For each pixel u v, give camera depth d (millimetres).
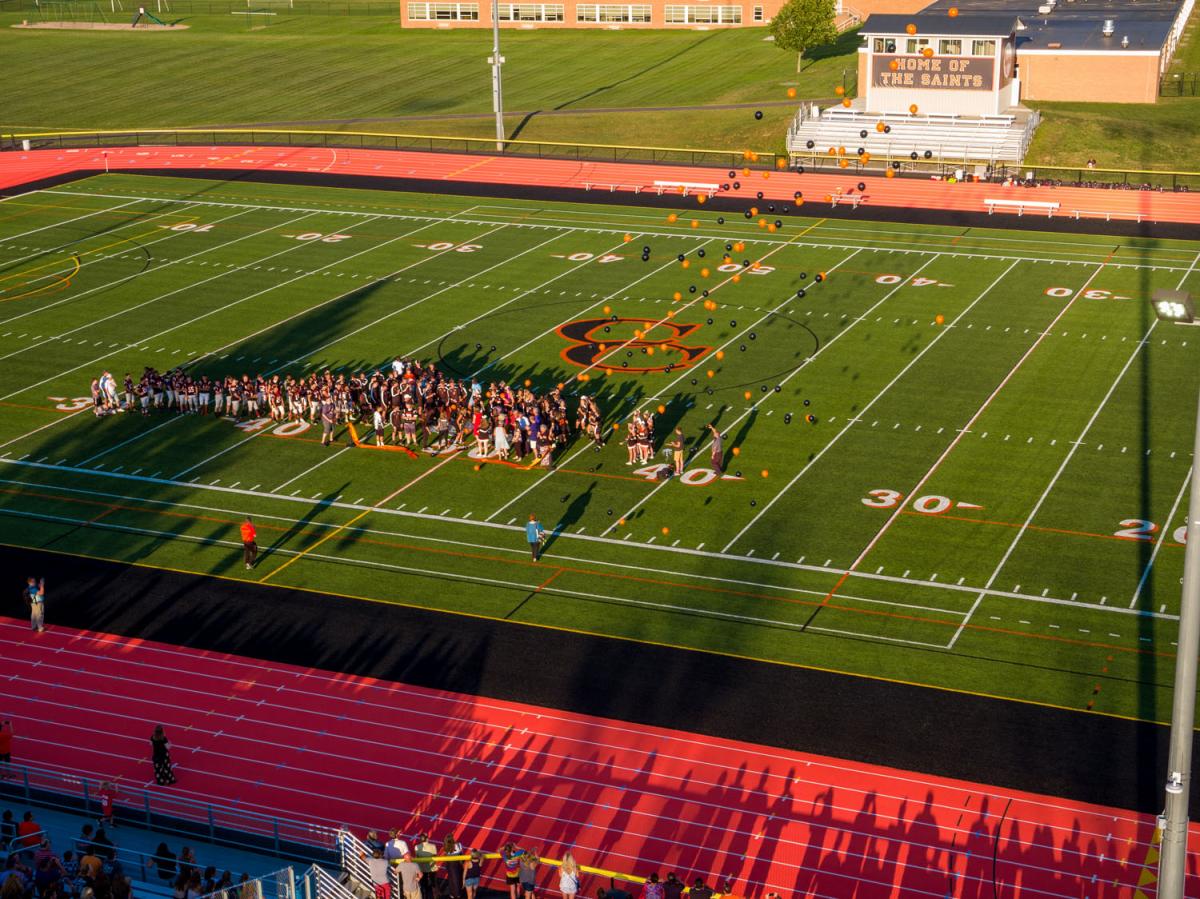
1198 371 54656
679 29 139875
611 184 87188
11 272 70938
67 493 47219
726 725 34438
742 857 30266
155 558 42938
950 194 82438
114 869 27656
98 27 148750
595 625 38781
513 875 28641
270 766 33719
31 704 36281
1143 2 123812
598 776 32938
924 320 61219
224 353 59094
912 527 43250
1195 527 21016
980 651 36938
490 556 42500
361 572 41875
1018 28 96062
